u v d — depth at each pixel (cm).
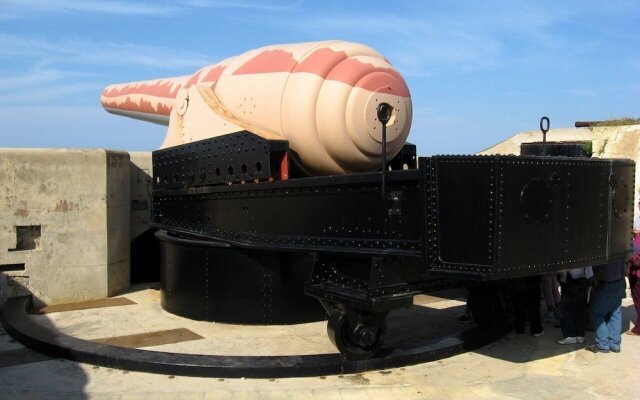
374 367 459
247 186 558
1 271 691
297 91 537
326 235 480
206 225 629
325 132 530
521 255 381
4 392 418
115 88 912
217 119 610
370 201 444
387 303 427
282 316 589
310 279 481
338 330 448
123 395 409
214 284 604
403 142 565
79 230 729
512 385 432
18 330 555
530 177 384
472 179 375
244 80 599
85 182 732
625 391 425
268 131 570
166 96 793
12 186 696
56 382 438
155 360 455
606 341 521
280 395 407
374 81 530
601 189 446
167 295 661
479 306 569
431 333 581
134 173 856
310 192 494
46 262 711
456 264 382
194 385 428
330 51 544
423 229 393
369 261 441
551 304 659
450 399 403
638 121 1112
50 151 712
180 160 666
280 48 591
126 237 808
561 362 491
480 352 516
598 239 445
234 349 509
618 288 517
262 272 588
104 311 670
